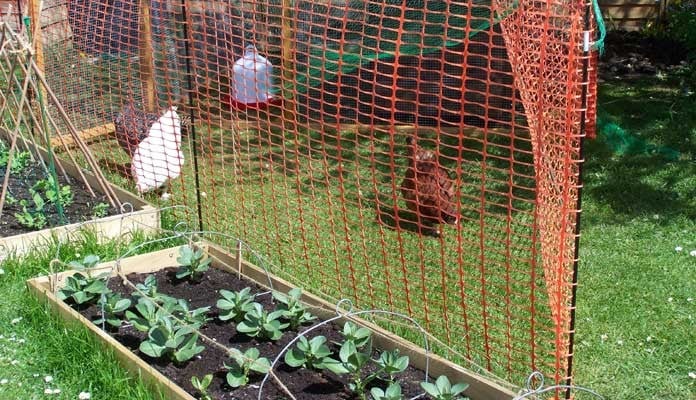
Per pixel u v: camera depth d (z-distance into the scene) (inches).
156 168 156.0
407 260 127.0
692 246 130.2
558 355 82.0
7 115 180.2
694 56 242.7
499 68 189.0
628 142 185.5
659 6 293.4
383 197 156.9
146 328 93.9
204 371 89.0
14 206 142.9
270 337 96.0
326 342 95.9
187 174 171.0
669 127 200.1
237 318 100.9
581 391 88.7
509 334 93.4
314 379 87.3
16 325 101.4
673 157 177.6
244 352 92.4
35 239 125.3
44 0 184.7
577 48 78.2
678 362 96.2
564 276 83.3
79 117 183.8
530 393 73.9
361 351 93.5
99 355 91.6
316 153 186.7
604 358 97.0
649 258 125.6
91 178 157.5
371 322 100.2
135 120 161.6
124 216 131.6
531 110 93.2
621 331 103.3
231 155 184.9
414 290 115.6
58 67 183.8
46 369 92.4
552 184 92.0
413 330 100.6
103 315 98.6
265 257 126.9
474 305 110.5
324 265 125.2
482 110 193.3
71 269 111.4
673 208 147.9
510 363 94.5
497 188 163.9
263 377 87.3
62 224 134.0
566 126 76.0
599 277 118.8
